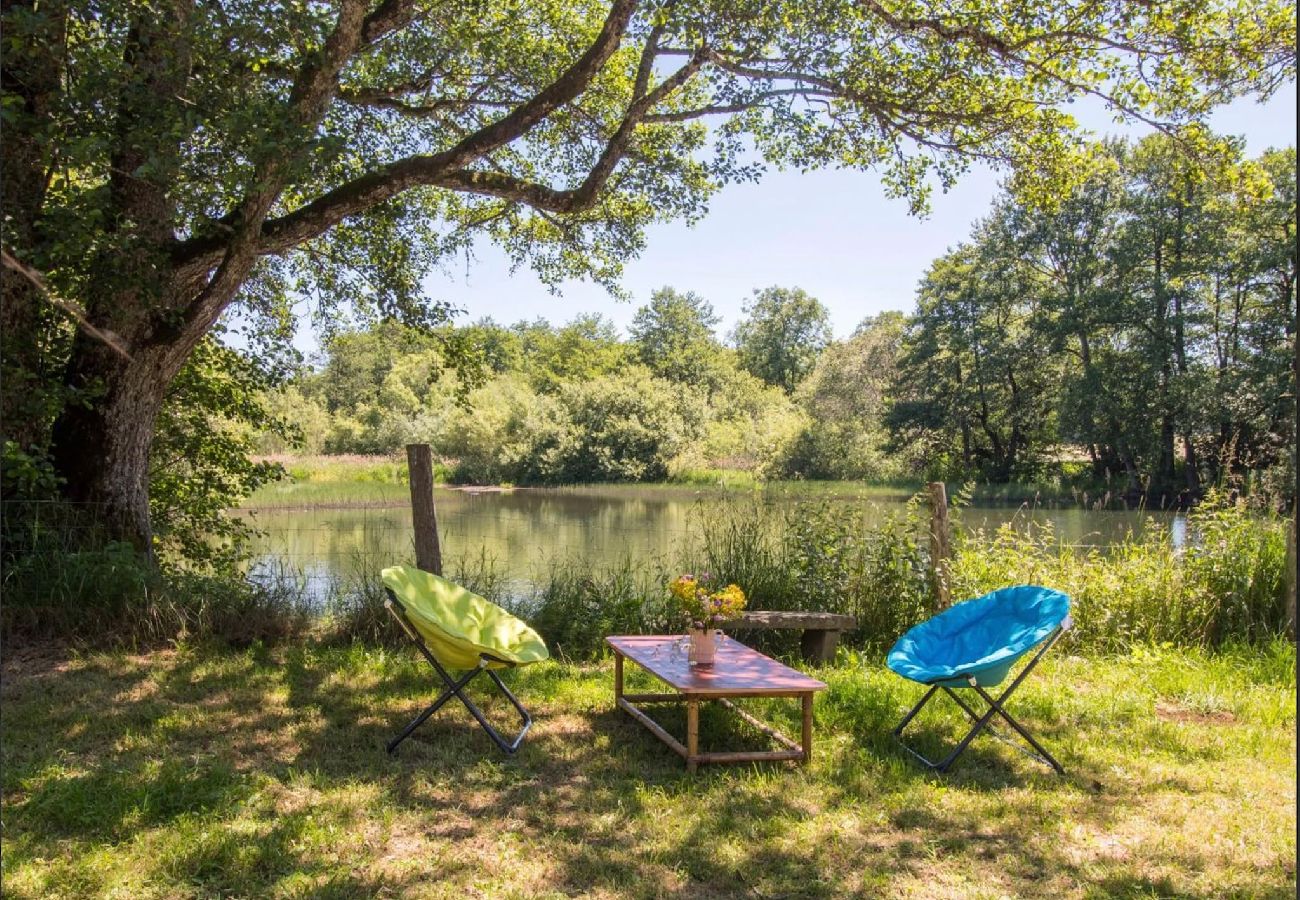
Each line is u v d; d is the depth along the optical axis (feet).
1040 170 28.84
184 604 21.25
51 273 19.72
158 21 18.98
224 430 29.63
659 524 62.69
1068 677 20.49
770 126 30.32
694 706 13.93
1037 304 112.78
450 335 30.30
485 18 29.37
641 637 17.95
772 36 25.18
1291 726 17.04
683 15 23.98
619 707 17.19
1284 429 81.30
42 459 20.81
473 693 17.89
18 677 17.70
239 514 66.18
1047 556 25.76
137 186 21.56
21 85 20.42
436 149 32.01
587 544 48.60
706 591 15.84
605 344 242.17
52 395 21.01
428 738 15.23
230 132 18.38
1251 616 23.53
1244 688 19.72
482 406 128.98
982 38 25.41
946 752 15.21
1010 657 14.30
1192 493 89.92
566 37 30.68
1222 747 15.76
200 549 28.55
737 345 258.78
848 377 131.44
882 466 122.31
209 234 21.89
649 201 32.27
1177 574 24.17
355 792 12.69
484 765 13.93
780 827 11.98
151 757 13.74
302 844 11.00
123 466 22.93
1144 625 23.62
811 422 125.39
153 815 11.58
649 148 31.94
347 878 10.20
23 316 21.01
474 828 11.72
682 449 126.52
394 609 15.39
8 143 19.80
